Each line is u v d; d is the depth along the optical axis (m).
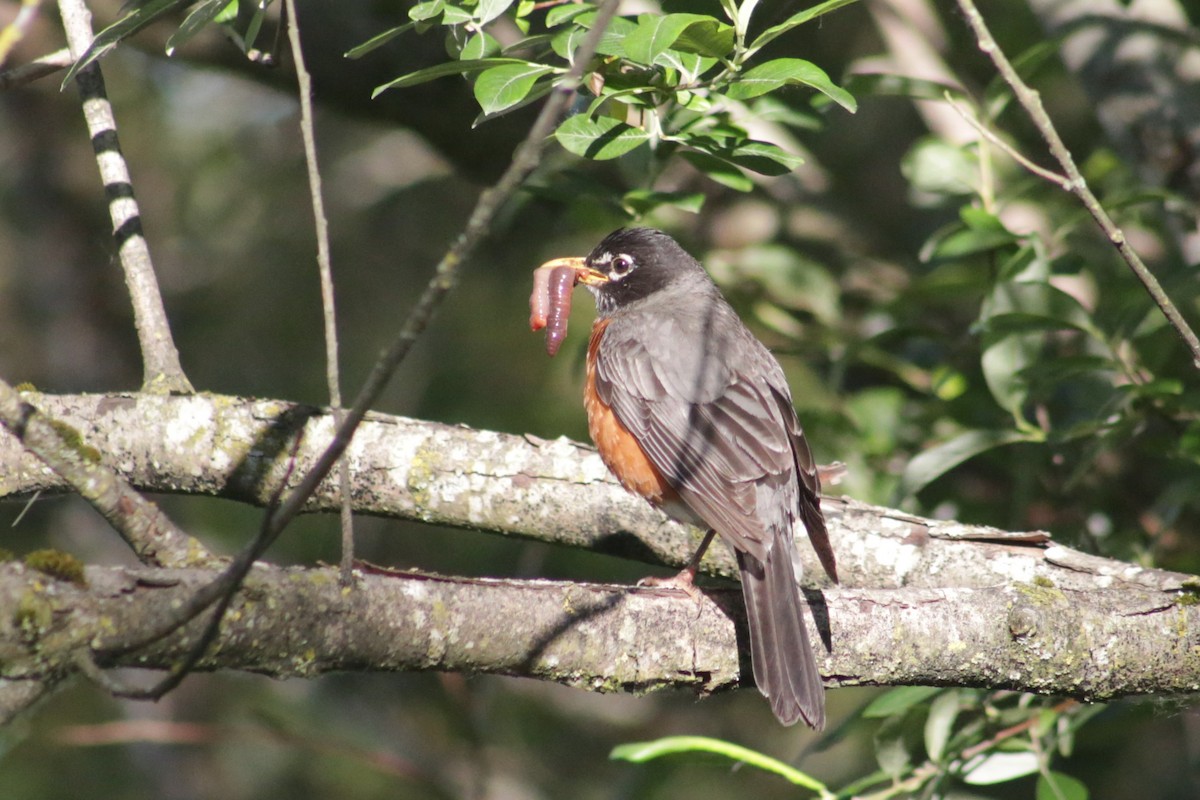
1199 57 11.67
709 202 13.96
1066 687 7.57
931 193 11.35
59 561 5.40
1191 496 9.48
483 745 12.75
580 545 9.00
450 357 16.22
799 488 9.05
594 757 15.56
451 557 15.30
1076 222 10.55
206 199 18.00
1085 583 8.14
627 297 10.77
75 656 5.23
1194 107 11.45
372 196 17.53
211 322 17.39
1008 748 8.76
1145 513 10.95
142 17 7.62
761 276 12.07
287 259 17.44
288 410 8.64
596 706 15.88
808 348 11.91
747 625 7.38
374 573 6.36
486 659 6.55
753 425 9.02
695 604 7.26
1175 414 9.81
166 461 8.54
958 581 8.45
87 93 8.58
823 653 7.39
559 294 10.08
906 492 9.62
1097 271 11.78
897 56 13.37
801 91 10.16
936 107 13.21
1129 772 12.36
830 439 11.32
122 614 5.36
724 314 10.27
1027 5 13.53
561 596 6.84
